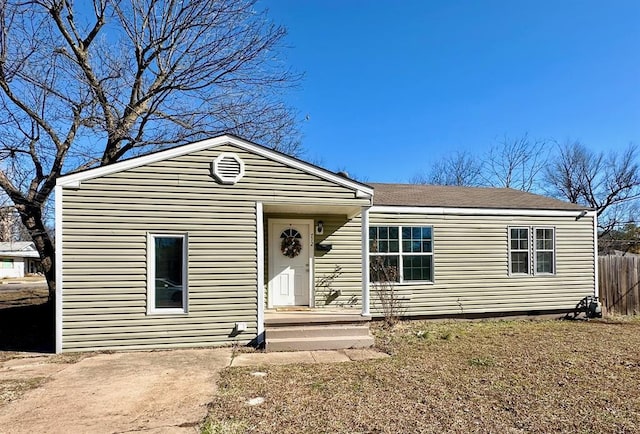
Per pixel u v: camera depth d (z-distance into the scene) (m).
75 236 7.44
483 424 4.24
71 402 4.91
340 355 7.31
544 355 7.24
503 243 11.50
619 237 31.97
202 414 4.51
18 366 6.53
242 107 13.51
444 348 7.82
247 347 7.89
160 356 7.17
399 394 5.16
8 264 46.72
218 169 8.05
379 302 10.52
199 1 11.66
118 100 11.83
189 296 7.83
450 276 11.07
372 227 10.66
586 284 12.06
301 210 9.48
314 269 10.18
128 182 7.68
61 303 7.37
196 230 7.92
